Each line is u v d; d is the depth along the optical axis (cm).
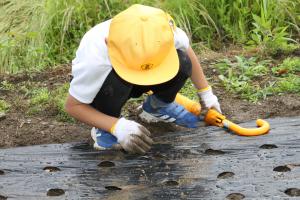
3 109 545
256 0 770
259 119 473
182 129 482
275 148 432
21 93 594
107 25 419
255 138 450
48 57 755
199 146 445
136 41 380
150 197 373
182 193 376
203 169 407
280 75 583
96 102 422
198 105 481
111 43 392
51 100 554
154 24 385
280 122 480
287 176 388
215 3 790
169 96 452
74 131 495
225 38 771
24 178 412
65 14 773
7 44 763
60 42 781
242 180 388
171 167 413
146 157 430
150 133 468
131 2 788
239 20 764
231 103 530
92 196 379
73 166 426
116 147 445
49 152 453
